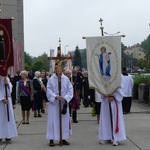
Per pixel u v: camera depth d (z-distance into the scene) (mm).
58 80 10156
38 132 12211
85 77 19609
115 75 10312
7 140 10609
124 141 10539
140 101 22078
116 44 10352
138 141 10508
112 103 10250
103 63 10375
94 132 12062
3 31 10336
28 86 14062
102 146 9992
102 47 10406
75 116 14203
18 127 13281
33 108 16062
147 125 13203
